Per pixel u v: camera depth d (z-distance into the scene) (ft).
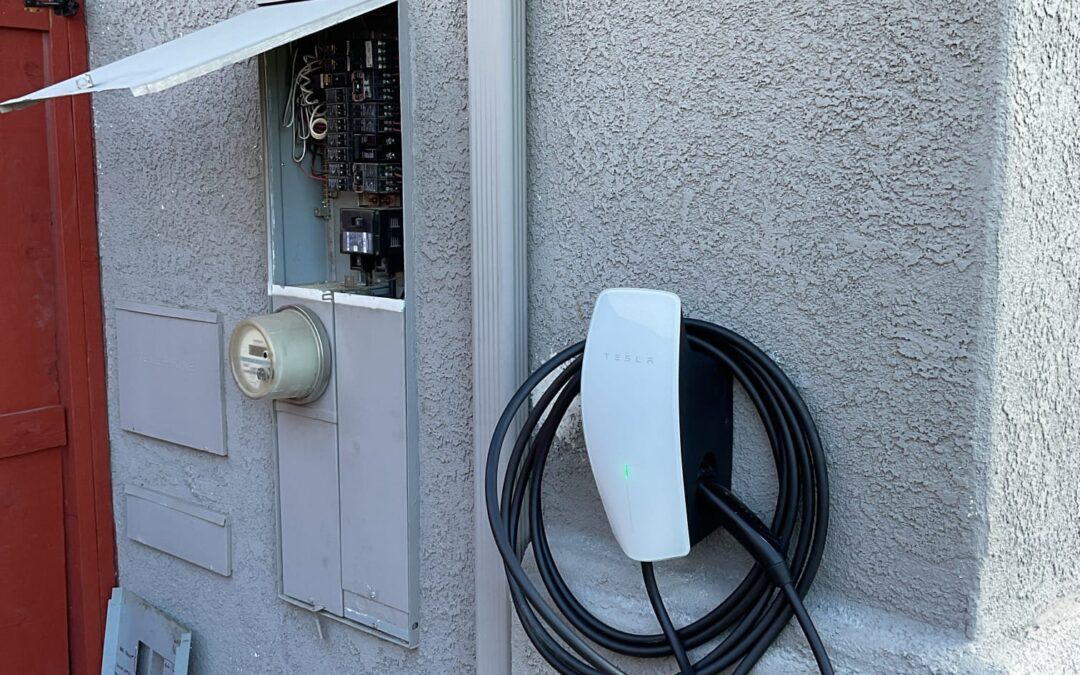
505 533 5.12
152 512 8.87
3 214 8.64
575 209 5.55
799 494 4.83
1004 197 4.08
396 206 7.11
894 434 4.46
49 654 9.32
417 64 6.28
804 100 4.58
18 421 8.84
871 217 4.43
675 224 5.12
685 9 4.93
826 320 4.63
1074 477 4.74
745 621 4.78
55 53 8.68
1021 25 4.02
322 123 7.22
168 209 8.30
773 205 4.75
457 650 6.53
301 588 7.43
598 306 4.69
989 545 4.28
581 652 4.97
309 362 6.89
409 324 6.46
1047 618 4.68
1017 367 4.28
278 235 7.38
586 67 5.39
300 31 5.75
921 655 4.38
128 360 8.91
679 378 4.54
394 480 6.64
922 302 4.32
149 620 8.91
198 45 6.32
